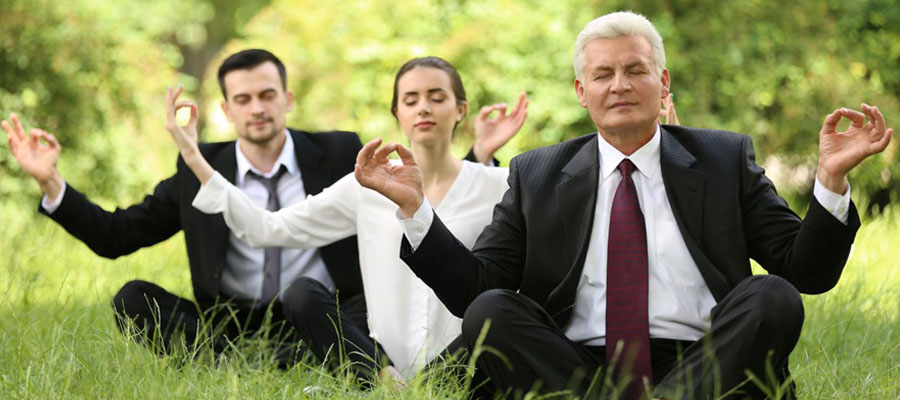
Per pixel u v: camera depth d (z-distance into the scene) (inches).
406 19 633.0
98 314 275.1
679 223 189.8
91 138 670.5
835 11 644.7
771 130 640.4
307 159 274.2
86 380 200.2
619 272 189.0
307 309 221.9
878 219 487.8
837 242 177.9
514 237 200.2
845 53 637.9
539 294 195.9
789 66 627.2
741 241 189.0
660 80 193.0
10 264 349.4
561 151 201.6
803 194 643.5
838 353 238.8
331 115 645.3
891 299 295.0
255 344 239.8
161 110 733.3
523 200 198.7
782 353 175.0
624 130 191.9
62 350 217.8
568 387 180.4
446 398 191.8
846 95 629.6
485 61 611.5
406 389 193.8
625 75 190.5
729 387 172.7
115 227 270.5
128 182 687.7
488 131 285.6
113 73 676.1
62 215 263.9
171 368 202.7
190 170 271.9
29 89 645.9
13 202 623.2
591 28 193.3
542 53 610.2
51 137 264.4
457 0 632.4
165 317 246.5
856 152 173.5
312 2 652.1
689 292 189.0
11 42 639.8
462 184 239.5
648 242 191.2
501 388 185.3
